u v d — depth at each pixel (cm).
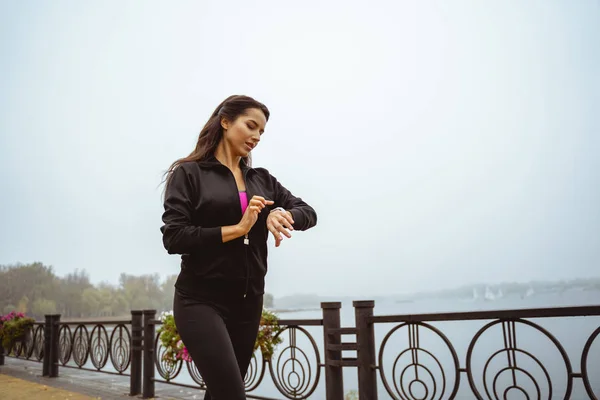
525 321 228
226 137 165
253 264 155
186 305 145
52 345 566
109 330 501
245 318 156
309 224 166
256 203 139
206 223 151
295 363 338
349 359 304
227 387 134
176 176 151
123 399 411
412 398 274
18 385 493
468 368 250
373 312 309
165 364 411
